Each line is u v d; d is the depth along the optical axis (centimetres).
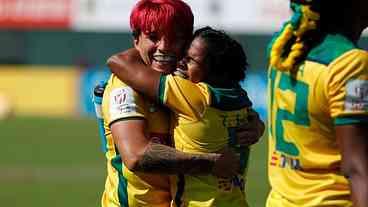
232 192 1656
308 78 1474
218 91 1617
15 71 9338
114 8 10475
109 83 1689
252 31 10350
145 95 1645
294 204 1523
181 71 1633
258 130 1681
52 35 11362
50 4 10444
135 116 1636
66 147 6469
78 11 10475
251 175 5191
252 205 4222
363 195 1423
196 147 1627
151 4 1662
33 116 8906
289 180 1537
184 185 1647
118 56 1673
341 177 1497
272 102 1566
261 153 6119
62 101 9281
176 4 1658
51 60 11312
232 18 10362
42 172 5369
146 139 1623
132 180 1680
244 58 1645
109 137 1703
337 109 1439
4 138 7025
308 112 1485
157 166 1599
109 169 1736
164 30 1647
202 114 1614
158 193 1681
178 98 1616
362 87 1427
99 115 1747
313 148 1502
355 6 1485
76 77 9275
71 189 4766
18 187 4856
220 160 1606
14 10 10438
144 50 1673
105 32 11156
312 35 1485
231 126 1636
